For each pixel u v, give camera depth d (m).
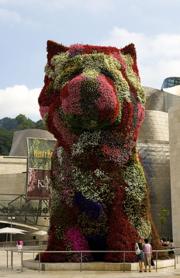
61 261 16.80
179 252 34.84
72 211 17.03
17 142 80.06
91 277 14.70
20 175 63.53
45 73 17.73
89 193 16.75
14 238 57.88
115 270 16.44
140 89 17.62
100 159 16.97
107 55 17.25
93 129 16.80
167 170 50.81
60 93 16.62
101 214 16.80
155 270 17.31
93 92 15.45
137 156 18.00
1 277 15.11
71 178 17.03
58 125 16.94
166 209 49.91
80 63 16.80
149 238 17.75
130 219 17.06
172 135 44.94
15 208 60.19
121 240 16.62
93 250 17.09
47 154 54.03
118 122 16.62
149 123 55.62
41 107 17.48
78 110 15.66
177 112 44.56
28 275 15.60
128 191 17.17
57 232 17.11
